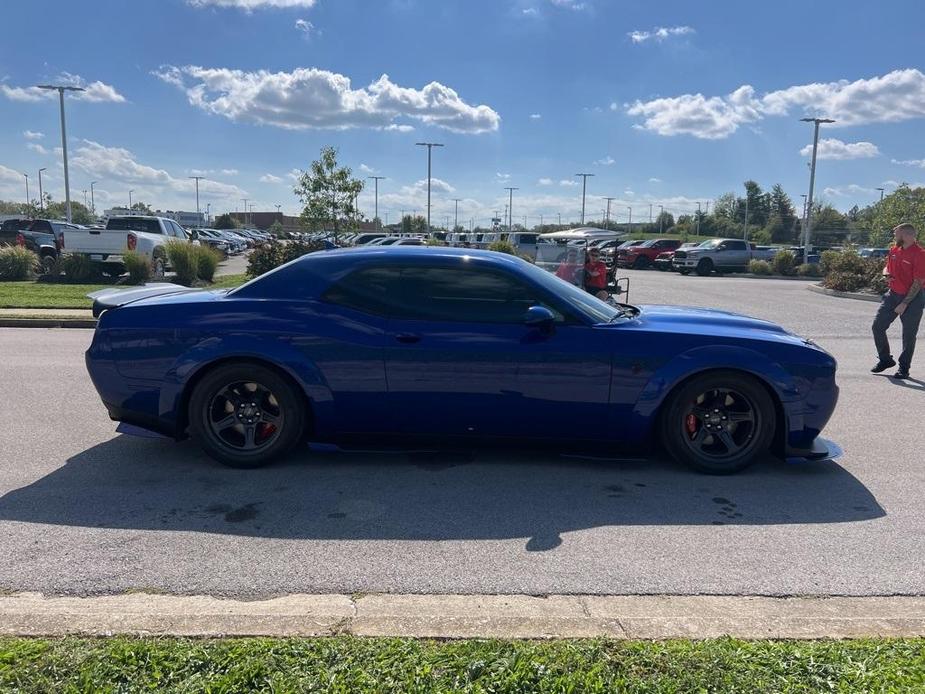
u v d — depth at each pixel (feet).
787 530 12.79
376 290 15.53
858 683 7.66
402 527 12.67
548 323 14.93
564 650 8.25
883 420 21.07
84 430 18.75
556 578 10.78
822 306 56.95
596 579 10.77
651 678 7.74
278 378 15.34
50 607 9.61
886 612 9.93
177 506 13.55
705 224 365.20
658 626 9.02
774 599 10.27
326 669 7.79
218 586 10.38
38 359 29.32
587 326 15.23
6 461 16.16
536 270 16.24
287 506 13.61
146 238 68.49
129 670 7.71
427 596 10.14
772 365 15.10
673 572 11.04
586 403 15.17
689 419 15.61
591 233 139.64
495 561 11.35
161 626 8.83
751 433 15.53
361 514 13.26
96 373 15.61
